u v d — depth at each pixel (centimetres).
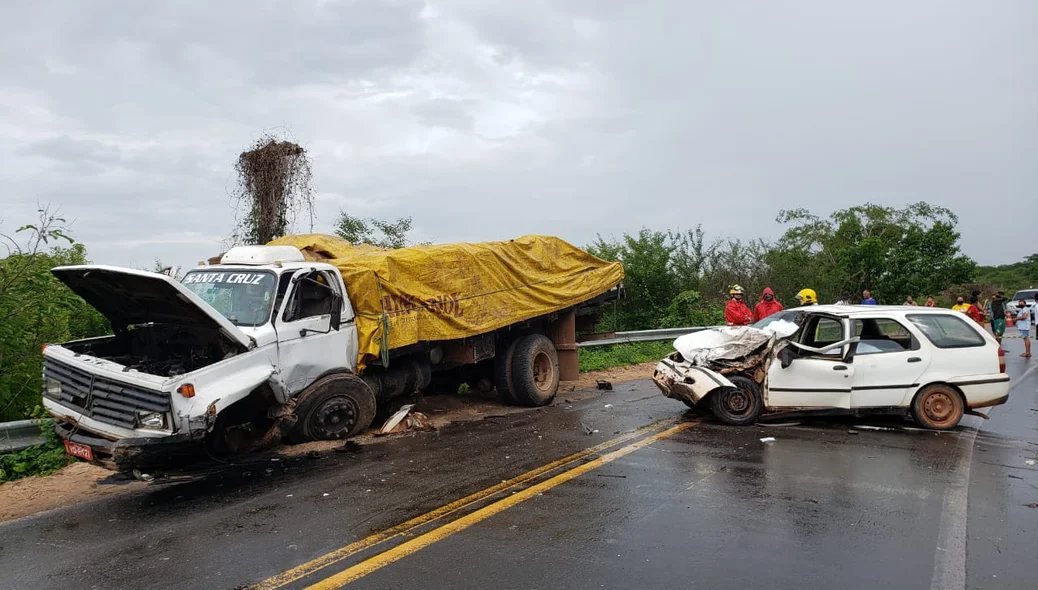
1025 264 6719
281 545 490
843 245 3466
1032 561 454
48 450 766
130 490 662
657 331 1908
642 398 1182
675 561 452
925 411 905
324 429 835
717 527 519
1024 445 812
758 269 2592
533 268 1166
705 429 899
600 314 1358
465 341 1038
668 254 2348
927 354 912
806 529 514
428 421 945
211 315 698
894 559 457
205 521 552
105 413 669
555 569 439
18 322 870
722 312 2264
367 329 892
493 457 750
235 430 792
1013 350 2133
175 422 641
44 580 440
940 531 511
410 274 965
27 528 551
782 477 662
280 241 1036
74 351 773
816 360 919
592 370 1576
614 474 673
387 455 770
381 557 461
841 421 959
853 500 587
